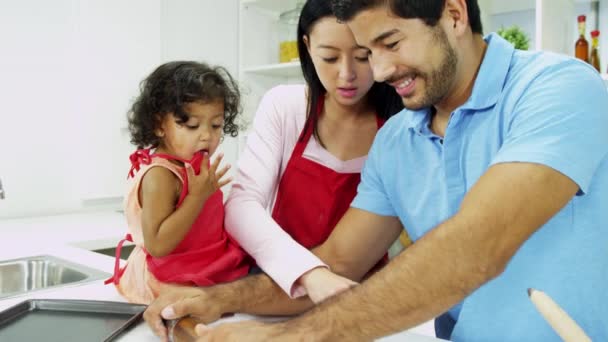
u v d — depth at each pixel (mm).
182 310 867
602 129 731
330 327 675
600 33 1984
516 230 657
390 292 655
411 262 659
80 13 2314
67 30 2354
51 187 2361
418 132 995
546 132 708
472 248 642
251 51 2725
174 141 1087
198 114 1074
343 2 804
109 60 2389
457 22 833
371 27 799
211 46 2896
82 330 897
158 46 2570
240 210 1111
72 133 2400
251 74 2725
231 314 988
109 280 1131
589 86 759
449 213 938
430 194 975
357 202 1110
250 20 2709
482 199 667
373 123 1243
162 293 951
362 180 1130
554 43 1864
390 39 799
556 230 811
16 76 2234
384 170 1058
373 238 1103
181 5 2742
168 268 1047
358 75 1080
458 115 901
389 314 654
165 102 1068
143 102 1116
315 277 958
